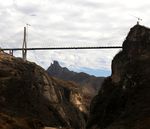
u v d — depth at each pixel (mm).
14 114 132750
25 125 100250
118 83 136750
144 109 104125
